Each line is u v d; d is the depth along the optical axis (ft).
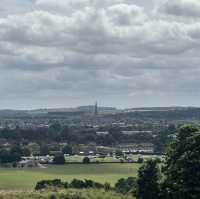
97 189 336.29
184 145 325.62
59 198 301.43
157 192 323.16
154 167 326.65
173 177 321.32
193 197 312.71
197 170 315.37
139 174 328.08
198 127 333.21
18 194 302.04
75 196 303.68
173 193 316.60
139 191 326.65
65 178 613.93
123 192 342.64
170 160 329.11
